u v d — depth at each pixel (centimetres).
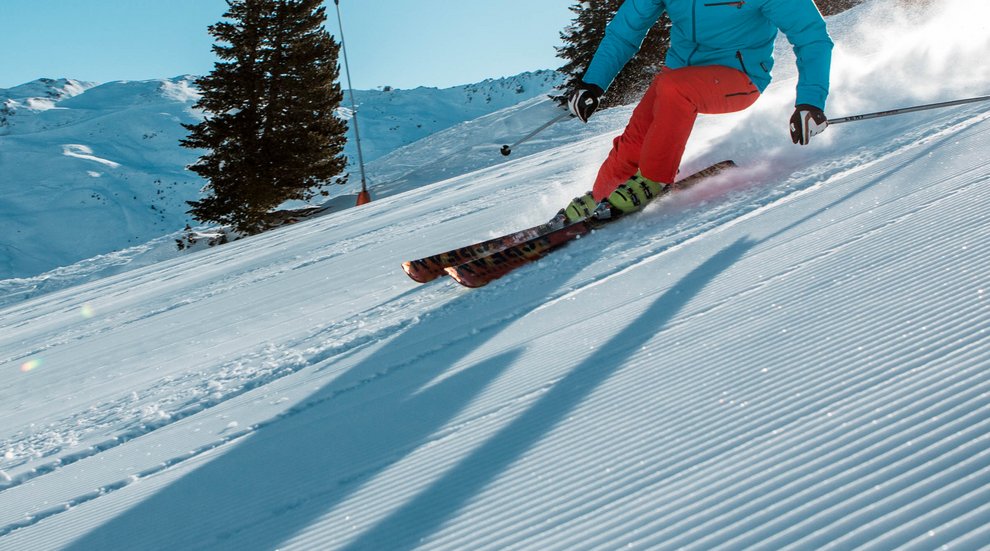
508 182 966
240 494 203
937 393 150
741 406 173
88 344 605
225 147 2945
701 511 136
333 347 345
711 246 319
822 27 389
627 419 183
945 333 177
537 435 189
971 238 233
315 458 214
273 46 2969
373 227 888
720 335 219
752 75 406
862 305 210
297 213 2928
